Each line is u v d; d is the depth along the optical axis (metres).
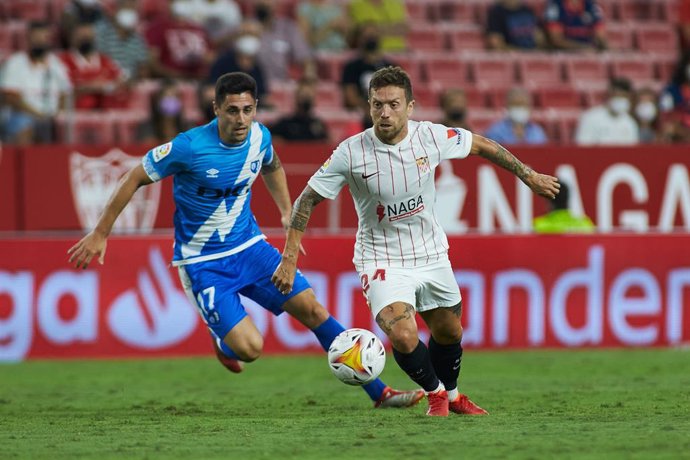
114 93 54.97
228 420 25.44
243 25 55.62
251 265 26.77
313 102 53.22
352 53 65.62
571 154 48.97
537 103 65.94
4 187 46.19
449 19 73.00
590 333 43.59
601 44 70.31
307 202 24.05
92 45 54.59
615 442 20.78
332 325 26.52
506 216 48.22
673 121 59.47
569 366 38.09
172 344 41.94
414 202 23.81
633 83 69.81
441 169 47.84
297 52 63.91
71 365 39.75
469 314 43.12
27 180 46.34
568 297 43.53
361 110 58.69
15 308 41.31
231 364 28.59
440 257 24.28
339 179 23.86
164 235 42.19
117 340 41.66
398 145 23.52
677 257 43.91
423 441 21.12
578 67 69.00
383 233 24.11
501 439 21.30
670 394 30.14
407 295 23.78
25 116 49.19
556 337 43.53
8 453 20.38
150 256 41.84
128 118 54.00
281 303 26.56
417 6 72.75
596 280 43.59
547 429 22.73
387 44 67.25
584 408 26.92
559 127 62.53
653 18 76.00
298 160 47.16
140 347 41.72
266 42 62.00
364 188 23.78
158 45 59.41
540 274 43.41
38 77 50.47
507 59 67.81
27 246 41.38
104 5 63.22
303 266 42.34
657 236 43.88
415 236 24.08
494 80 67.38
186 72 59.72
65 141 50.22
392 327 23.55
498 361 39.69
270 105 57.09
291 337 42.47
